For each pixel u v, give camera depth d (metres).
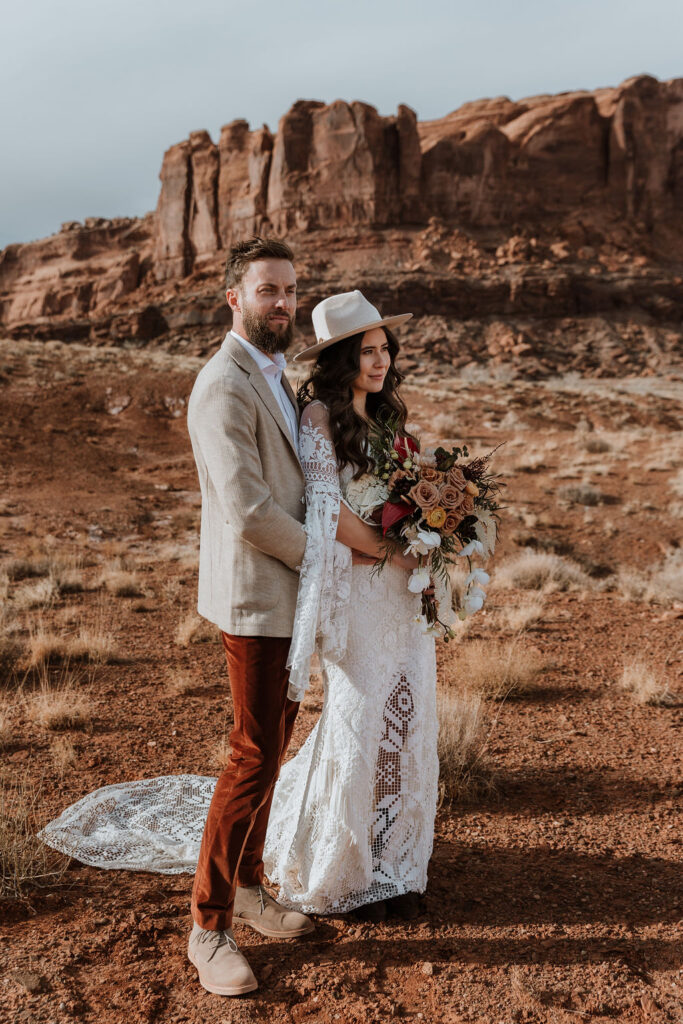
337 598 2.97
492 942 3.10
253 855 3.18
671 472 19.80
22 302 113.44
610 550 14.12
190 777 4.53
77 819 4.01
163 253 98.69
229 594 2.91
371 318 3.18
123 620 8.86
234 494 2.72
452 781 4.43
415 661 3.31
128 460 22.20
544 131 91.94
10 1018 2.64
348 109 85.00
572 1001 2.75
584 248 85.06
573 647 7.60
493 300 76.31
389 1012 2.70
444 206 87.00
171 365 32.97
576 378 64.00
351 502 3.11
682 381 61.44
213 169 95.44
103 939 3.11
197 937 2.89
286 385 3.19
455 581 9.59
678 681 6.55
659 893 3.48
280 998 2.78
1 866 3.52
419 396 31.61
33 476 19.36
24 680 6.39
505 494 17.48
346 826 3.12
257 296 2.88
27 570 11.64
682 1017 2.66
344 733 3.14
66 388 27.91
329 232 85.25
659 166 91.81
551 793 4.51
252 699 2.91
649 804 4.36
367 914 3.24
